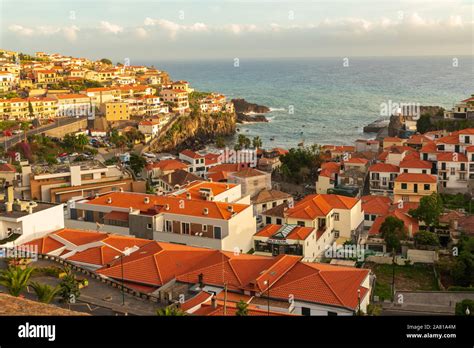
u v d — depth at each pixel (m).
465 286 83.50
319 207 102.00
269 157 189.12
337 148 186.50
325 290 64.00
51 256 75.38
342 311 61.25
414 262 92.50
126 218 95.88
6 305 35.19
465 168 138.25
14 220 80.50
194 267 71.44
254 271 69.88
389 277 87.38
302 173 164.88
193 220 91.62
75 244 79.88
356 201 107.88
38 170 137.50
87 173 137.62
